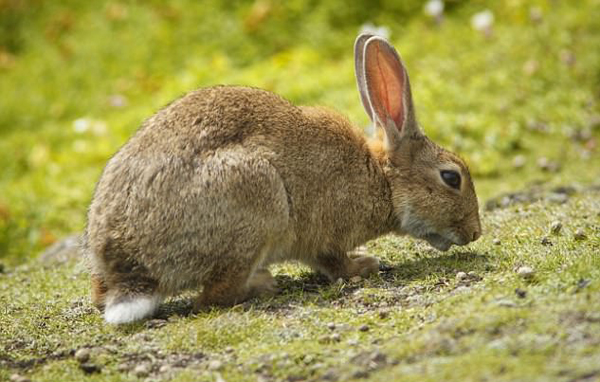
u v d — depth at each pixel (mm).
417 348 8734
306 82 22016
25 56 27188
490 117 20625
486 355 8297
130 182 10641
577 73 21891
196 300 10977
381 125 12172
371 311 10289
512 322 8852
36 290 13141
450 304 9797
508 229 13305
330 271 12000
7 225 17984
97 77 25578
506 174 18953
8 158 22188
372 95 12141
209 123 10906
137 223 10570
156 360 9633
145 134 10906
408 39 24312
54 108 24656
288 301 11016
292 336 9742
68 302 12125
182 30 26266
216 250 10664
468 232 12383
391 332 9477
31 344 10438
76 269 14117
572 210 13914
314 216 11469
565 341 8336
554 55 22547
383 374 8422
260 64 24703
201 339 9906
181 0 27156
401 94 12156
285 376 8844
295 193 11195
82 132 22766
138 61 25750
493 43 23344
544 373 7832
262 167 10812
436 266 11742
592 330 8445
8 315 11719
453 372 8109
